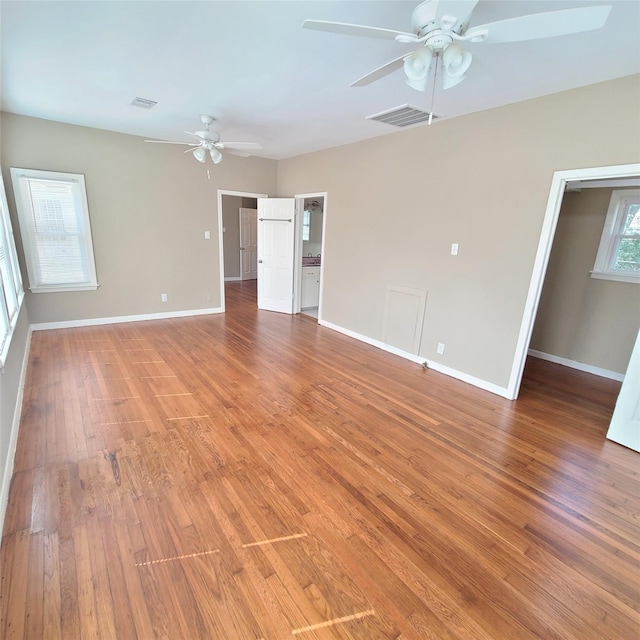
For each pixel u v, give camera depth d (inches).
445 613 55.9
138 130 181.2
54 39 89.5
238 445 96.5
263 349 173.8
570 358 169.5
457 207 140.4
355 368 155.1
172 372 142.0
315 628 53.1
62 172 174.1
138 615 53.6
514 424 114.0
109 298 200.5
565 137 109.2
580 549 68.7
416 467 90.9
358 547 67.0
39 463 86.0
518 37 62.9
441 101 121.4
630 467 94.3
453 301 146.5
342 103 130.2
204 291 233.8
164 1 73.5
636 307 147.8
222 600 56.3
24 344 145.2
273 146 199.6
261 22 80.7
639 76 94.4
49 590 56.3
